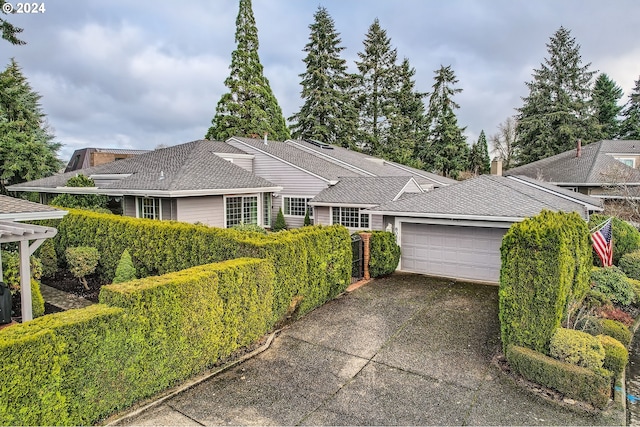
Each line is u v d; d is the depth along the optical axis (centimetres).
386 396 621
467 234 1359
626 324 967
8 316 809
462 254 1373
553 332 691
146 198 1711
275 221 2295
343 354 771
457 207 1353
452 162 4494
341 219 1927
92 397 520
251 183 1884
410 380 672
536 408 596
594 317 874
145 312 583
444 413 578
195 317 660
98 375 526
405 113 4866
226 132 3656
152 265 1145
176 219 1608
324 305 1074
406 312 1012
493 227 1288
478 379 677
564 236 727
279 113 4100
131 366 567
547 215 868
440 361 741
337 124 4266
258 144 2477
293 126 4425
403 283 1306
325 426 542
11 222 889
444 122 4538
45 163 3334
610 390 639
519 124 4453
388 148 4575
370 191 1931
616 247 1488
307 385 654
